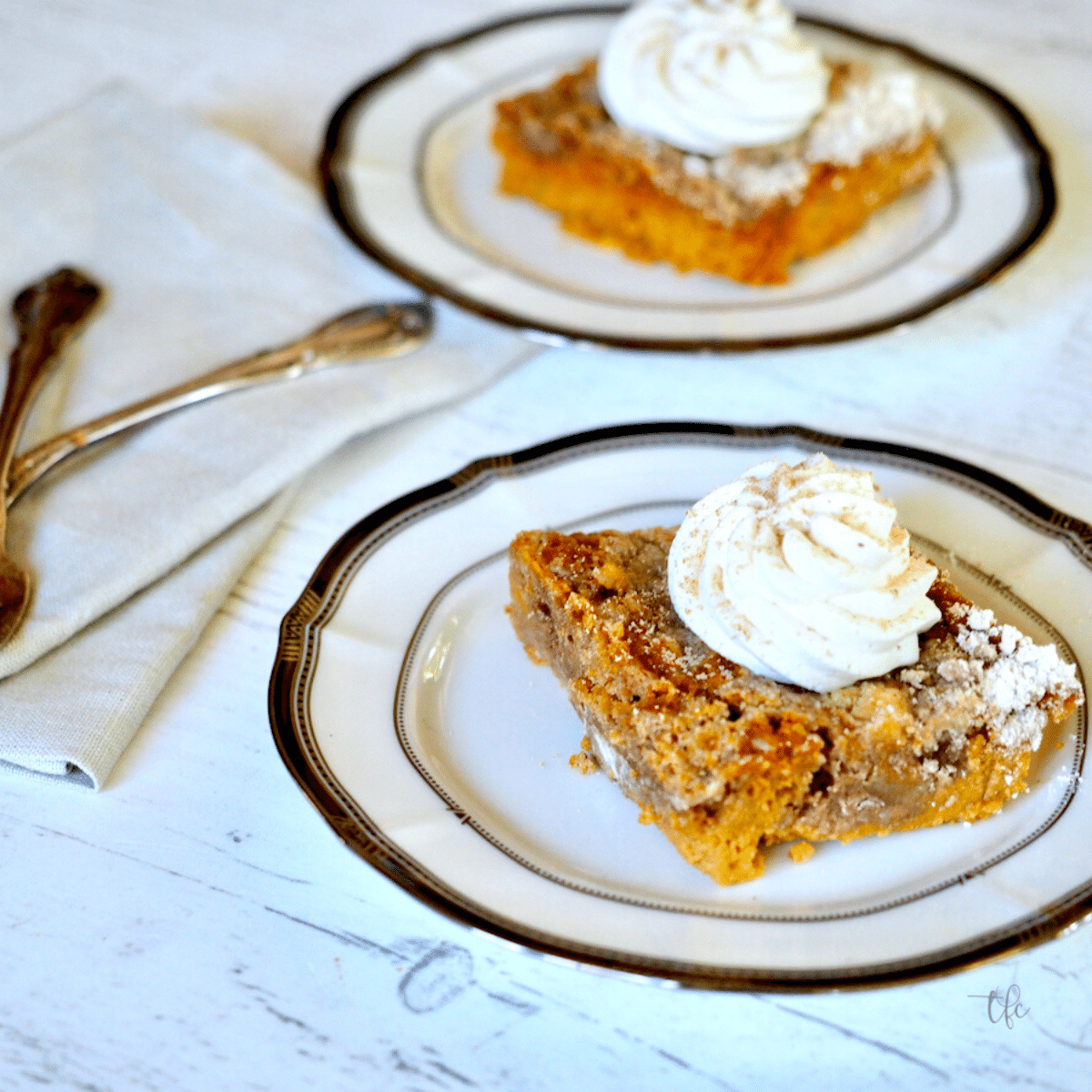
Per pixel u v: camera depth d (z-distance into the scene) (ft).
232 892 1.47
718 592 1.50
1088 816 1.47
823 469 1.52
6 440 1.67
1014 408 1.74
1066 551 1.58
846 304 1.76
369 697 1.53
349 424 1.69
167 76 2.07
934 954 1.40
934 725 1.47
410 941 1.46
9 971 1.44
